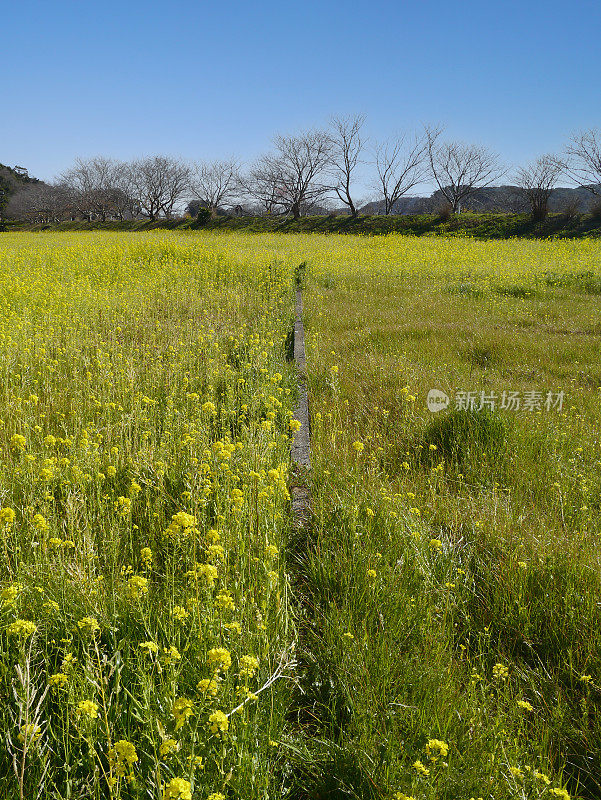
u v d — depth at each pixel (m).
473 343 8.85
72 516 3.31
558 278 16.53
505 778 1.95
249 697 1.97
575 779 2.20
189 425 4.96
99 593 2.69
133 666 2.22
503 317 11.22
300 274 16.94
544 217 44.06
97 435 4.79
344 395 6.38
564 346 8.67
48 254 19.19
